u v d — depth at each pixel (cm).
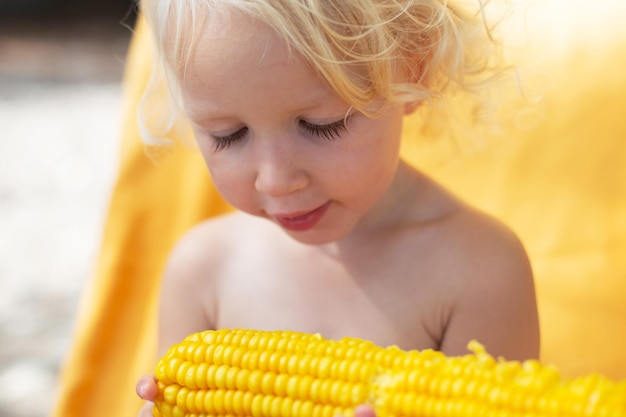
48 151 290
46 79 370
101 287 101
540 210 94
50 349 179
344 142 67
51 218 239
